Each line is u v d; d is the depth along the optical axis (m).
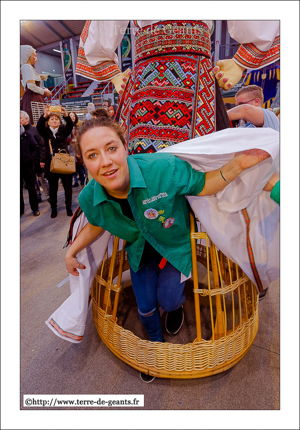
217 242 1.13
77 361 1.30
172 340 1.40
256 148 0.86
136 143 1.21
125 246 1.17
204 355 1.09
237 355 1.17
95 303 1.37
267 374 1.20
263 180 0.98
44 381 1.21
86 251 1.26
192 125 1.18
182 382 1.18
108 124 0.81
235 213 1.09
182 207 1.08
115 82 1.54
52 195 3.20
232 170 0.92
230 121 1.50
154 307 1.20
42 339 1.44
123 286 1.85
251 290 1.38
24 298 1.76
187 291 1.77
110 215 1.00
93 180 0.99
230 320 1.50
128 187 0.93
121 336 1.18
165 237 1.08
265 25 1.22
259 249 1.17
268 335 1.40
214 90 1.26
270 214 1.13
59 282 1.93
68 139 3.52
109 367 1.27
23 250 2.45
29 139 3.13
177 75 1.15
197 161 1.01
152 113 1.17
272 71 2.90
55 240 2.66
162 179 0.92
